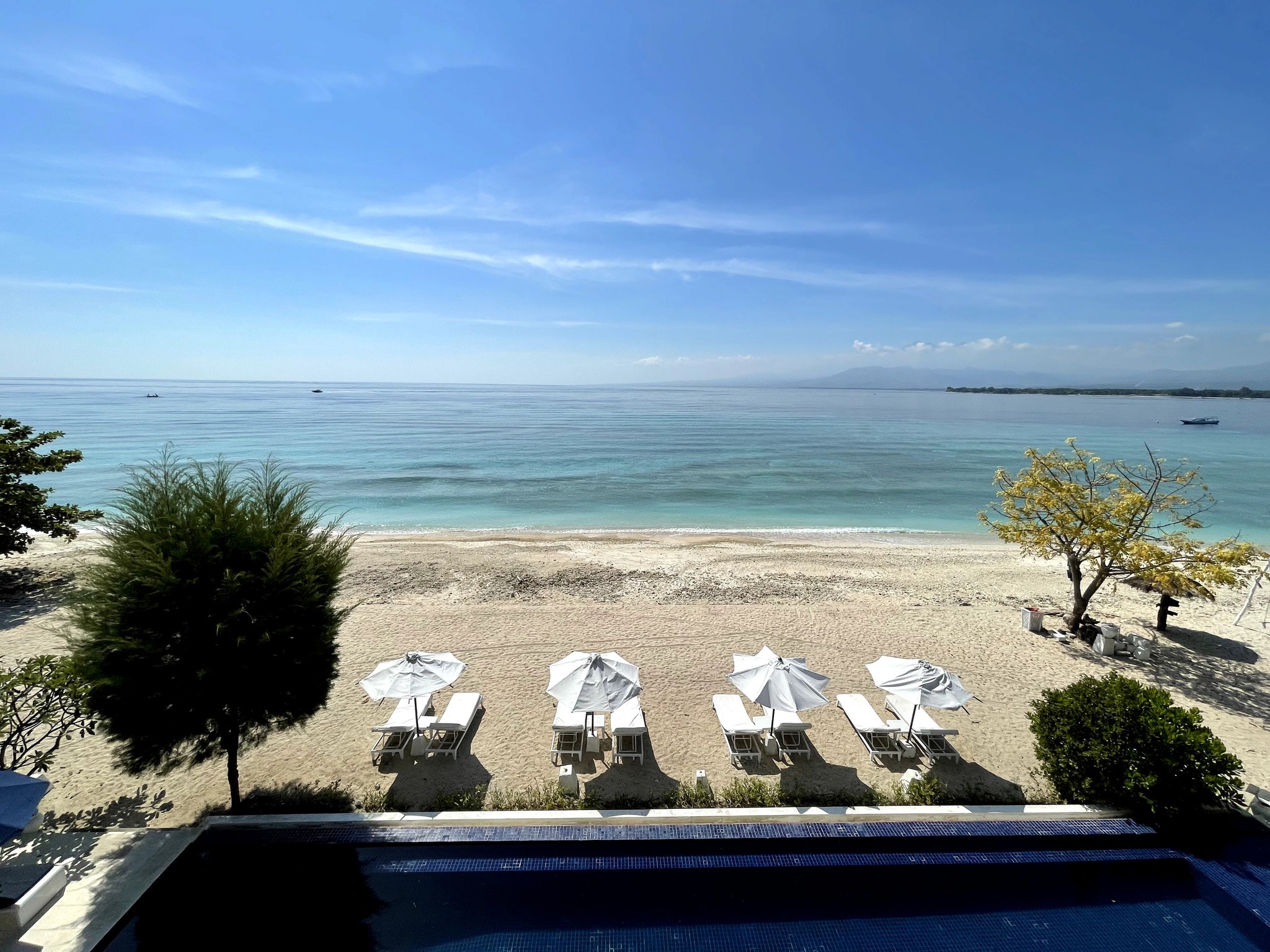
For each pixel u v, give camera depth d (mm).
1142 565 15352
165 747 8367
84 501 36094
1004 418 132625
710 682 13984
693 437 83062
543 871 8258
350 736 11500
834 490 44969
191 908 7594
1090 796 9461
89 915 7156
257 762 10641
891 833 8805
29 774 9336
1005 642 16312
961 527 35094
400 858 8422
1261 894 7922
